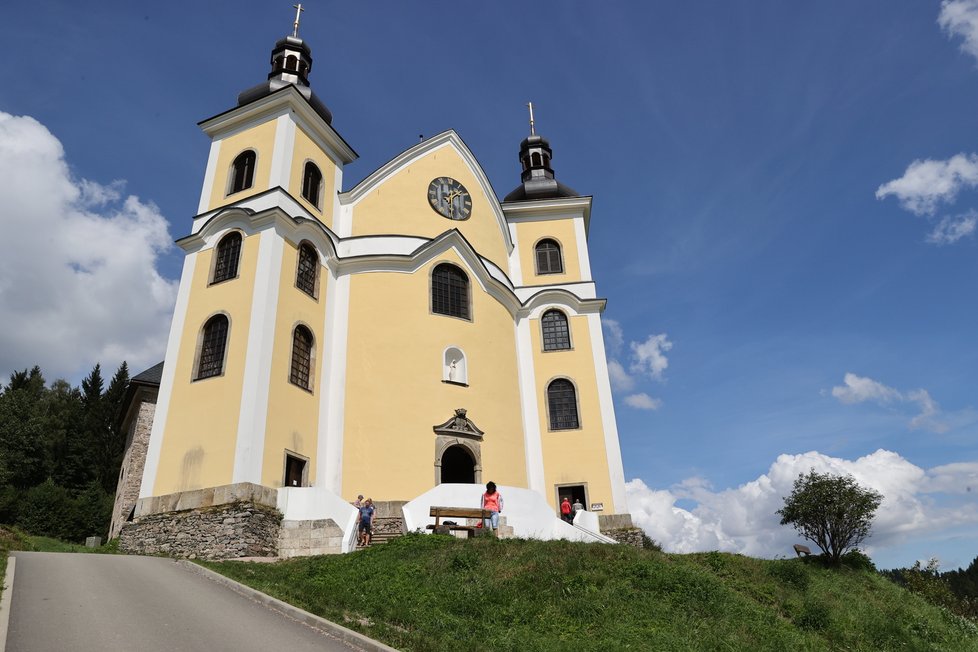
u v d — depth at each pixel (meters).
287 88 28.39
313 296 26.97
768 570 20.02
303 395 24.89
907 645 15.06
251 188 27.69
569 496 31.25
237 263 25.48
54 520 42.38
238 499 20.66
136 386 34.44
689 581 14.24
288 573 14.52
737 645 11.61
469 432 27.64
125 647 8.31
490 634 10.41
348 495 25.03
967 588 59.03
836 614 16.30
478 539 16.27
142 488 22.88
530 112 42.88
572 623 11.51
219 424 22.48
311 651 8.72
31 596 10.75
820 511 25.75
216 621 9.98
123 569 14.52
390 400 26.69
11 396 54.62
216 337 24.53
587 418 32.53
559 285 35.81
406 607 11.49
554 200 37.34
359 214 30.61
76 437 55.31
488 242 33.69
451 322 29.30
